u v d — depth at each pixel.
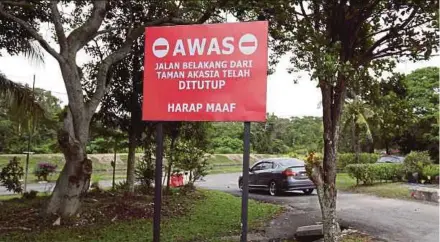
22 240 7.16
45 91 25.58
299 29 6.16
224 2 6.70
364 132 25.81
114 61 9.50
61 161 25.50
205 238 7.66
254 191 16.62
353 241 7.30
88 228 8.12
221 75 5.87
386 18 6.83
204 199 12.75
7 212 9.55
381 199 13.49
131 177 12.90
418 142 27.28
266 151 41.16
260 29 5.75
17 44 11.43
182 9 8.90
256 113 5.69
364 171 17.56
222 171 30.36
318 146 29.02
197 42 6.01
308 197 14.48
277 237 7.92
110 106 13.18
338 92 7.00
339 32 6.82
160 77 6.16
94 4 9.02
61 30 8.48
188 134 14.21
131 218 9.19
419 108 26.09
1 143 26.12
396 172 18.38
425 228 8.52
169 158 13.52
